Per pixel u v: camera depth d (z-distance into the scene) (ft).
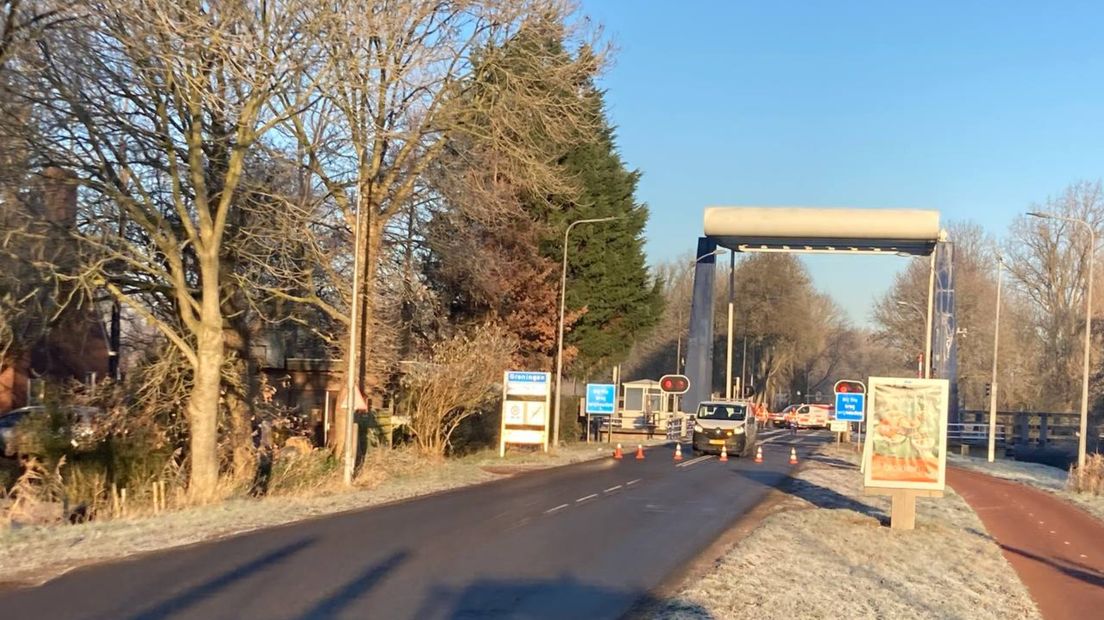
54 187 71.41
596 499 70.54
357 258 79.51
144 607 31.63
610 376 175.42
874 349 381.60
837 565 44.47
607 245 154.61
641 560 43.45
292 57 68.69
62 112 67.77
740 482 88.22
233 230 82.84
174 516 57.11
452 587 36.14
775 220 139.85
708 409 128.06
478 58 90.63
